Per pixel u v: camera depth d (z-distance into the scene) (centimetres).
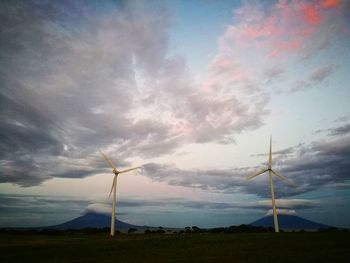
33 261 3384
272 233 6419
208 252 3828
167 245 4691
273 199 7675
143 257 3528
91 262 3231
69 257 3631
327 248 3856
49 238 6856
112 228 7662
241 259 3231
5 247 4781
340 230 6919
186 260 3253
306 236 5372
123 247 4531
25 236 7631
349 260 3009
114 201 7906
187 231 10312
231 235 6256
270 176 7888
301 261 3000
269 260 3119
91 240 5959
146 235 7581
